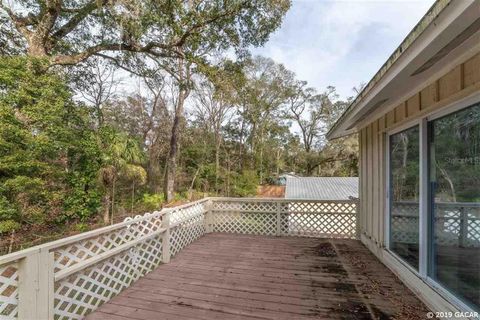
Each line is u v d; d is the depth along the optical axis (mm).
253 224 5539
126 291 2832
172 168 12422
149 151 15805
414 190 2900
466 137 2041
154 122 16234
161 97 16047
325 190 10133
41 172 5820
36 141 5371
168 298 2658
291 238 5141
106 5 6613
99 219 7852
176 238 4238
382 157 3746
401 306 2473
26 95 5363
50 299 2043
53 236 6285
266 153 23734
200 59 8211
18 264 1862
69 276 2297
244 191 17641
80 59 7414
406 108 2936
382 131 3723
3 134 5062
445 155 2328
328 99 25766
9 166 5129
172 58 8617
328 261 3771
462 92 1919
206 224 5594
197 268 3510
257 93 20047
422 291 2539
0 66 5246
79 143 6715
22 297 1858
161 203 11266
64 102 6129
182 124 16828
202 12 7215
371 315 2316
